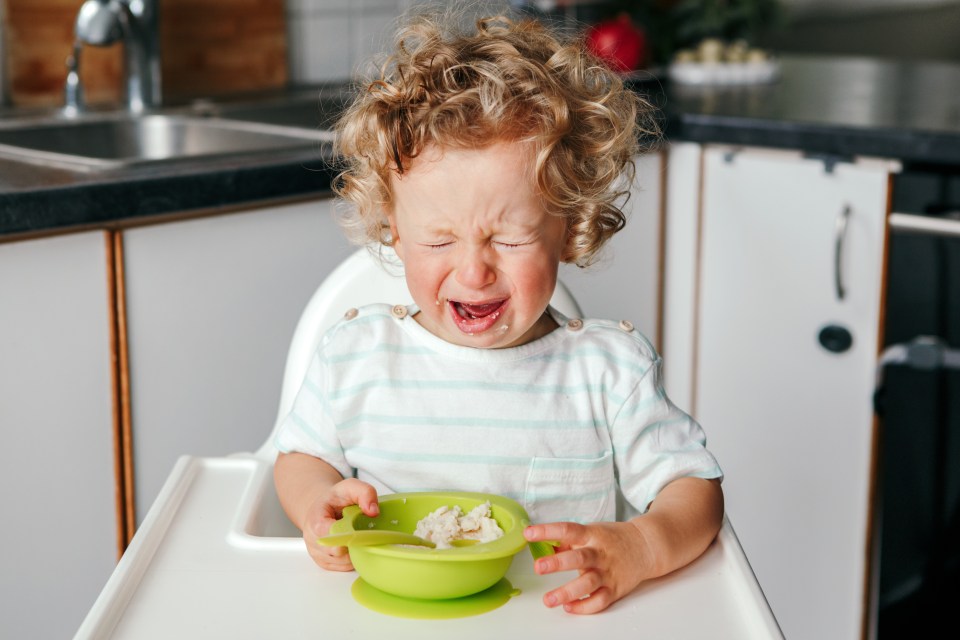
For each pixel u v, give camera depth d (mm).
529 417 929
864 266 1760
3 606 1345
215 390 1507
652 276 1961
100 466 1404
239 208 1479
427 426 929
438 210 823
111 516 1428
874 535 1828
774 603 1960
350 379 937
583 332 962
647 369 948
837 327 1801
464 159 809
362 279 1121
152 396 1438
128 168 1432
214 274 1472
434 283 847
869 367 1785
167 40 2127
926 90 2195
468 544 785
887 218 1726
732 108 1965
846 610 1877
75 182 1319
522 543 735
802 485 1895
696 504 848
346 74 2441
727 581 783
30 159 1507
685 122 1899
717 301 1937
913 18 3621
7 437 1310
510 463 928
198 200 1413
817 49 3420
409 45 998
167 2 2107
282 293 1554
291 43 2342
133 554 780
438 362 937
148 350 1423
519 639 695
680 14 2473
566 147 872
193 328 1465
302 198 1547
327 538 704
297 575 773
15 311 1291
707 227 1922
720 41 2439
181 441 1483
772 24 2547
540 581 772
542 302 856
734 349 1935
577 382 942
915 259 1715
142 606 728
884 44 3566
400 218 861
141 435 1437
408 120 827
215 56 2209
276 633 697
